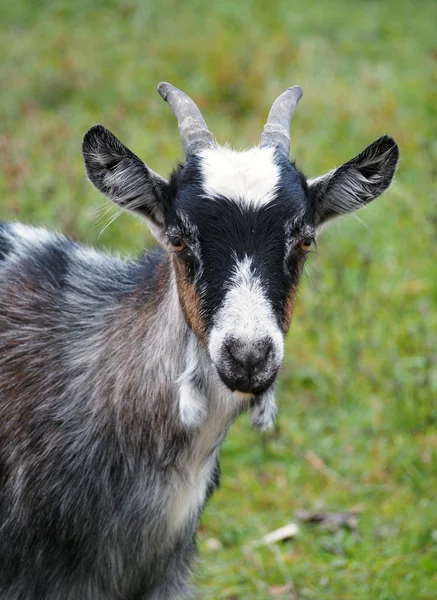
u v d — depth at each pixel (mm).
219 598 13695
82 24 29297
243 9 30109
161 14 29906
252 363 9758
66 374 11406
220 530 14922
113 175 10797
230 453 16422
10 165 19484
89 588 11430
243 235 10172
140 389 10922
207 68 26609
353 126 24281
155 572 11703
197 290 10258
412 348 17969
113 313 11531
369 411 16953
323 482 15898
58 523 11203
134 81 26250
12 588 11500
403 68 27547
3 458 11461
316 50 28000
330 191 11164
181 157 22359
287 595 13734
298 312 18719
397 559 14000
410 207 21109
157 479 11039
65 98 26109
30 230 12828
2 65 26938
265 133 11281
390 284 19453
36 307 11930
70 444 11195
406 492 15484
